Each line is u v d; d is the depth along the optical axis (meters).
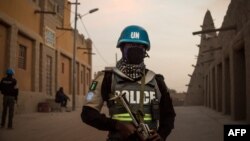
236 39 17.27
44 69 27.98
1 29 20.23
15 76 22.36
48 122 16.45
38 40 26.45
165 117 2.86
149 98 2.74
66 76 37.62
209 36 40.59
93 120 2.64
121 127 2.58
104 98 2.76
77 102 42.09
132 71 2.75
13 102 12.88
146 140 2.54
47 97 28.53
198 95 48.84
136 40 2.75
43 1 27.45
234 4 18.02
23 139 10.49
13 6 21.69
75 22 31.80
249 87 14.69
